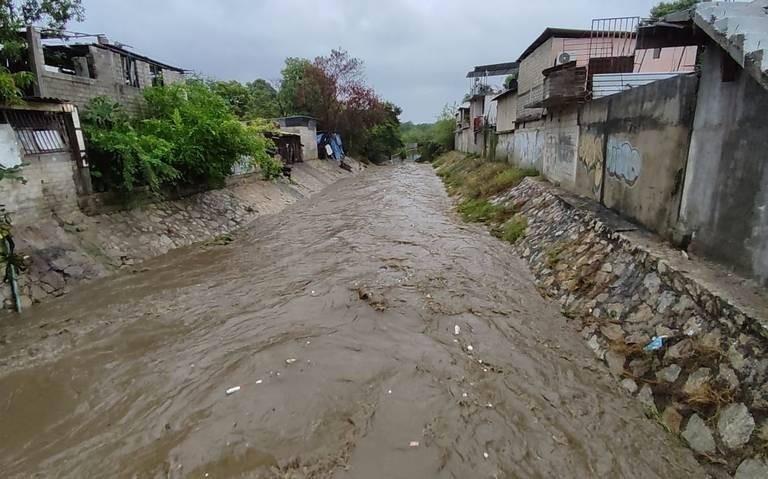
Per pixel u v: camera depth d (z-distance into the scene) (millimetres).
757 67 4465
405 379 5613
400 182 29125
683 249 6555
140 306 8055
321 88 38938
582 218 9562
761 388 3969
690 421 4426
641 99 8008
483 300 8125
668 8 18453
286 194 20750
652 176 7586
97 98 11930
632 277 6691
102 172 10938
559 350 6332
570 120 12688
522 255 10766
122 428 4867
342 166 36594
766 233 4891
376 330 6934
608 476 4133
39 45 10516
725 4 6137
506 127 23484
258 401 5168
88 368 6035
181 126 13211
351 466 4223
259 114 35938
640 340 5688
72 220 9844
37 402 5355
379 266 10109
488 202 16641
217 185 15562
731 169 5473
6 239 7633
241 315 7637
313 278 9453
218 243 12602
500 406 5125
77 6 13289
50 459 4449
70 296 8406
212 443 4543
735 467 3814
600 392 5332
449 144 51562
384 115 46812
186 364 6070
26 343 6664
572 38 15719
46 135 9406
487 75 37719
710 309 4949
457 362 6027
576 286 7770
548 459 4344
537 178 15547
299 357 6105
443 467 4219
